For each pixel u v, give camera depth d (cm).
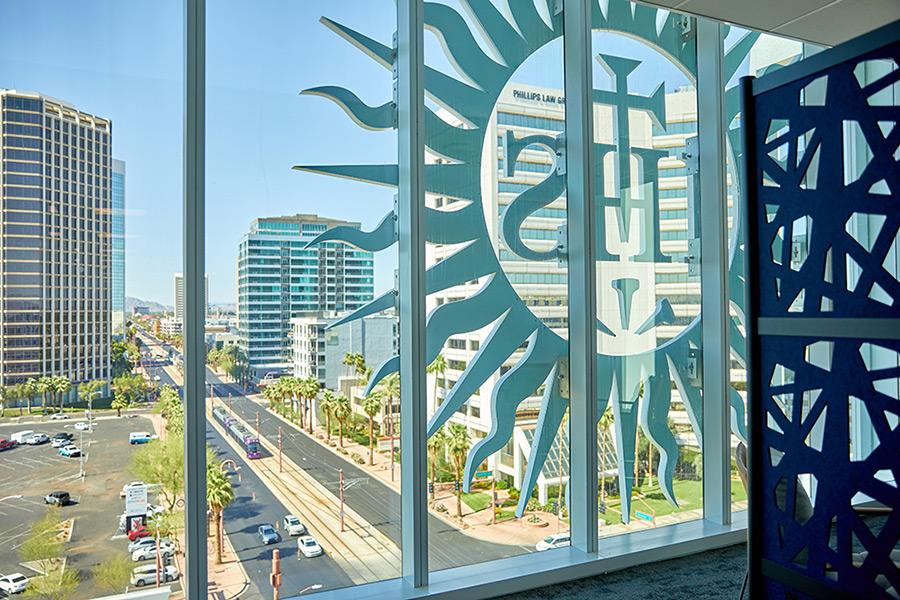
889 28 216
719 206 460
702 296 470
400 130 369
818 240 245
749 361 270
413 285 360
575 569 381
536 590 366
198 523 318
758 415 268
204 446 320
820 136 243
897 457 216
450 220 380
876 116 223
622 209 440
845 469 233
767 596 265
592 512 402
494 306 393
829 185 240
